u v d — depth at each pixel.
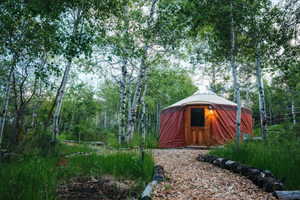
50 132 7.53
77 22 5.47
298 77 5.85
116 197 3.37
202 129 11.16
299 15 4.52
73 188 3.71
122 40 9.26
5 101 5.68
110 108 30.84
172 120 11.79
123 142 11.77
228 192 3.75
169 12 9.73
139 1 11.73
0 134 5.50
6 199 2.62
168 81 18.39
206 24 6.90
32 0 4.17
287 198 3.21
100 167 4.73
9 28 4.50
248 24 5.68
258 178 4.03
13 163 4.72
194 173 5.15
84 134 18.16
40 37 4.81
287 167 4.00
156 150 9.12
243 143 6.72
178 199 3.42
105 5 5.60
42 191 2.86
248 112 12.23
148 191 3.54
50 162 4.97
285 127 5.67
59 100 7.73
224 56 7.69
